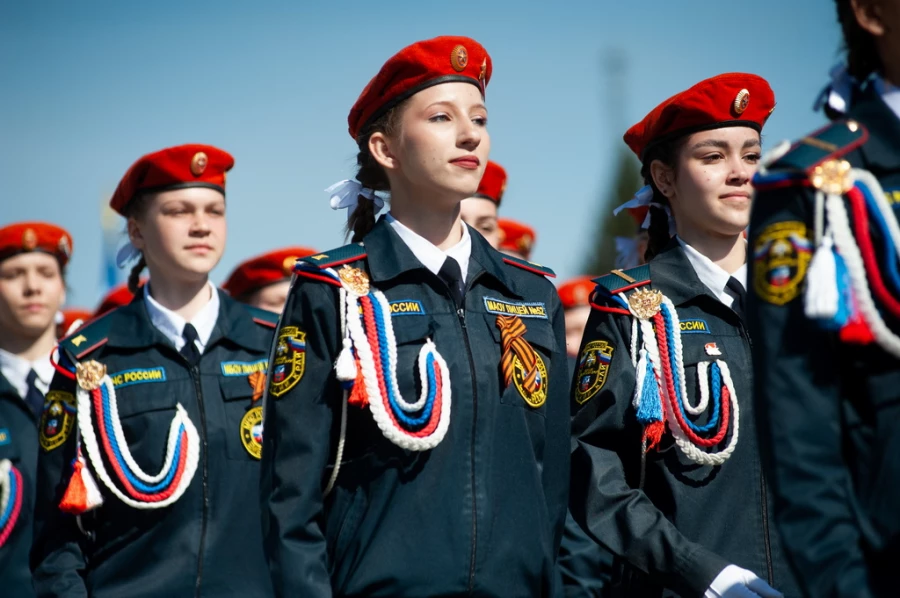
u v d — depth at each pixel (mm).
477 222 10711
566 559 9039
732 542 6668
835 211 4211
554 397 6441
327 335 6082
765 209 4414
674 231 7562
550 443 6410
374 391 5910
